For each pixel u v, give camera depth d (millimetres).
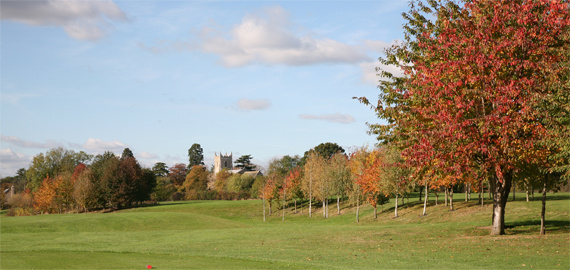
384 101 30422
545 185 28516
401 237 31344
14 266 19234
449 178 33000
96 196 102188
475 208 55906
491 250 23469
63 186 102500
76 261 21594
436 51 26859
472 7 27156
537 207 46312
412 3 30984
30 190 129125
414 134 26172
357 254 24812
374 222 65312
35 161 128375
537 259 20344
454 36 25484
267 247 29000
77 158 140625
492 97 24250
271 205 104188
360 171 71125
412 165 26406
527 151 24047
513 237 27266
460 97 24406
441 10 28984
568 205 45469
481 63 23688
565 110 21953
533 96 22438
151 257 24797
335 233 35531
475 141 23766
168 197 139375
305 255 24766
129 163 108625
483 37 24781
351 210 83062
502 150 24203
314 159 92625
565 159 25328
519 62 24062
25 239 37062
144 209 106000
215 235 37656
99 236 39188
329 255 24609
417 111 26688
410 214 63219
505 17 24719
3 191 142875
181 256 25469
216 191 139875
